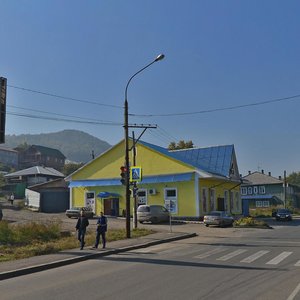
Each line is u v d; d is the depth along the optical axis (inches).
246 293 373.4
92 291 394.3
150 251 756.0
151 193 1744.6
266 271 497.0
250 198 3619.6
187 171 1680.6
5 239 793.6
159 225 1450.5
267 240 927.7
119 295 372.5
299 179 6289.4
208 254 678.5
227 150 2017.7
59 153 5925.2
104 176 1881.2
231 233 1162.6
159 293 377.4
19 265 563.8
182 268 529.0
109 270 531.5
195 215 1640.0
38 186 2551.7
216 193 1838.1
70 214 1649.9
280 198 3582.7
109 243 848.9
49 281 466.6
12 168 4985.2
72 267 583.8
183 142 3454.7
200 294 370.3
